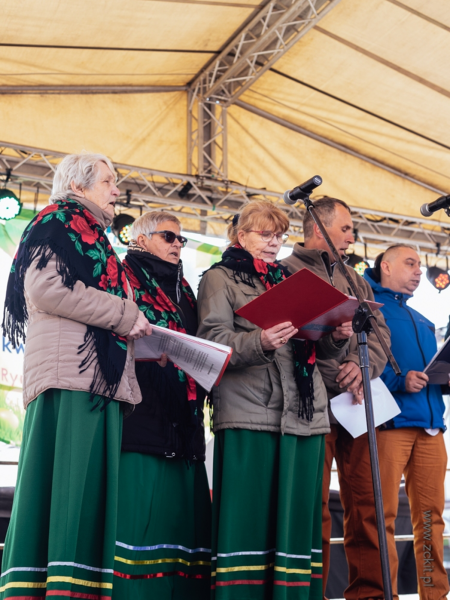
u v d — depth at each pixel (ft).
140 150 20.45
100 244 7.46
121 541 7.62
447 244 24.13
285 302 7.59
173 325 8.98
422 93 20.02
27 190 18.86
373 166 23.30
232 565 7.73
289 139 22.35
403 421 10.71
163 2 16.11
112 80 19.34
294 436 8.34
